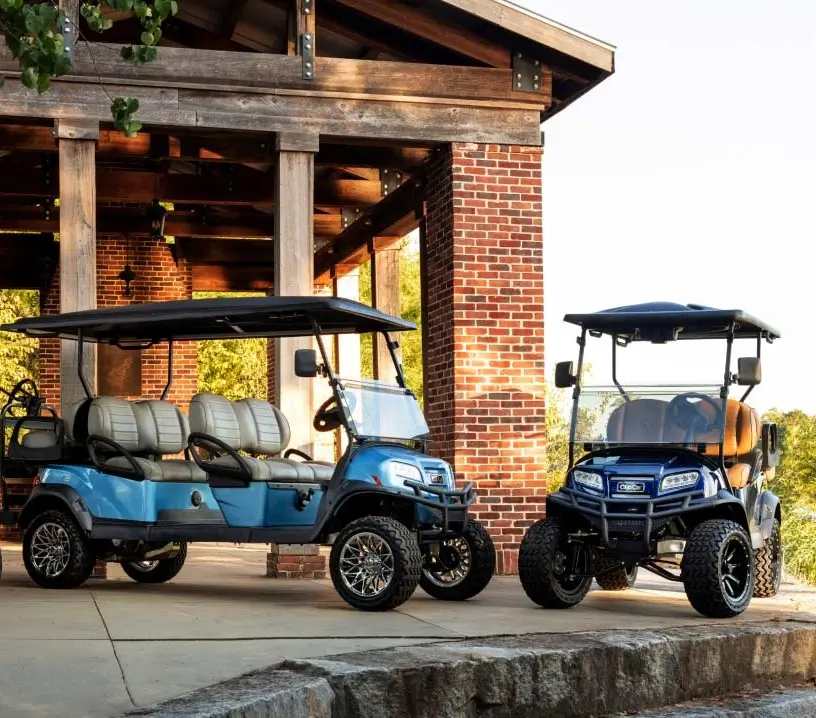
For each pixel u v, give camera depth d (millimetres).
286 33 12148
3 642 5645
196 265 17438
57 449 8633
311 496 7887
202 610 7176
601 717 5879
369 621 6750
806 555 14477
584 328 8258
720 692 6488
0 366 27906
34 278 16172
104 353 16188
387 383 8273
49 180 13211
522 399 10758
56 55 5715
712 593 7090
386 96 10523
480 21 10703
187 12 12297
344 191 13930
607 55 10734
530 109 10891
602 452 7957
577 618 7109
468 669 5367
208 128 10133
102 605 7340
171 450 8906
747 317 7855
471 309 10703
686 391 7980
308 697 4719
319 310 7762
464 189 10719
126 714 4273
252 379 32406
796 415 34844
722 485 7531
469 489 7914
